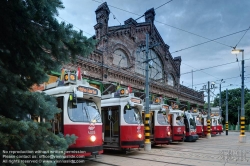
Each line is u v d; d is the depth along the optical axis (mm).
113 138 12414
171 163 9336
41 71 4102
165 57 27547
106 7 18406
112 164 9062
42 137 3727
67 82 9266
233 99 60594
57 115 8711
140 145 12102
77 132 8477
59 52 4258
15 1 3510
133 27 21391
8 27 3744
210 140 22516
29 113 3895
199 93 40406
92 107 9547
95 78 16938
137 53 22250
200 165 8969
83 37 4273
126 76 20219
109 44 18500
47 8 3732
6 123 3125
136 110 12875
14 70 4031
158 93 25484
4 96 3502
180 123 18375
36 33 3840
